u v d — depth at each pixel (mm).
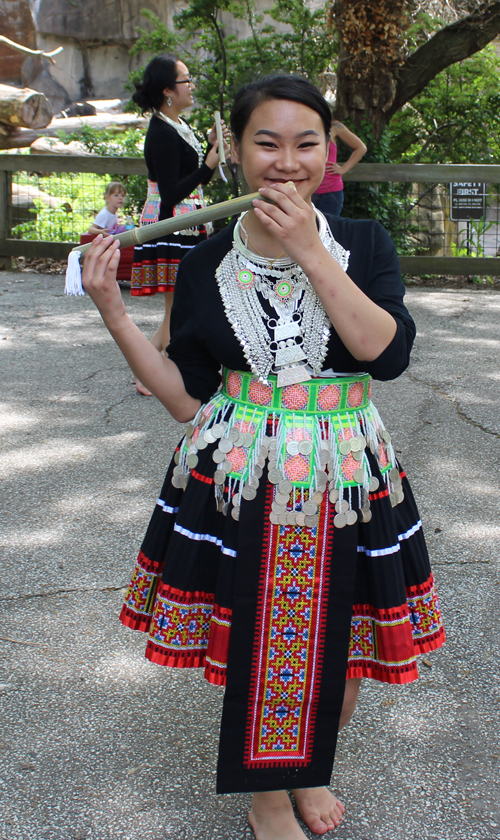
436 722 2197
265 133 1506
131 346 1673
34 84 21312
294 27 10859
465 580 2859
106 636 2561
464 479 3695
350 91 9648
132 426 4344
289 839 1798
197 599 1711
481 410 4625
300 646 1645
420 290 8492
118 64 22844
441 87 12445
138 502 3451
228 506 1635
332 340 1616
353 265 1646
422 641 1815
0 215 9305
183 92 4543
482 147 13031
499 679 2361
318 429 1631
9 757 2059
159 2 21531
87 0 21922
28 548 3059
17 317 6910
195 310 1688
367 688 2348
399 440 4164
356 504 1635
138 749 2100
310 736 1686
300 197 1438
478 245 9742
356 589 1707
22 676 2365
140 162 8875
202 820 1877
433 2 11406
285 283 1606
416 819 1876
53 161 9039
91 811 1895
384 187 9359
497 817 1877
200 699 2299
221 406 1713
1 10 20531
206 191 9023
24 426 4324
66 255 9156
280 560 1617
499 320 7020
